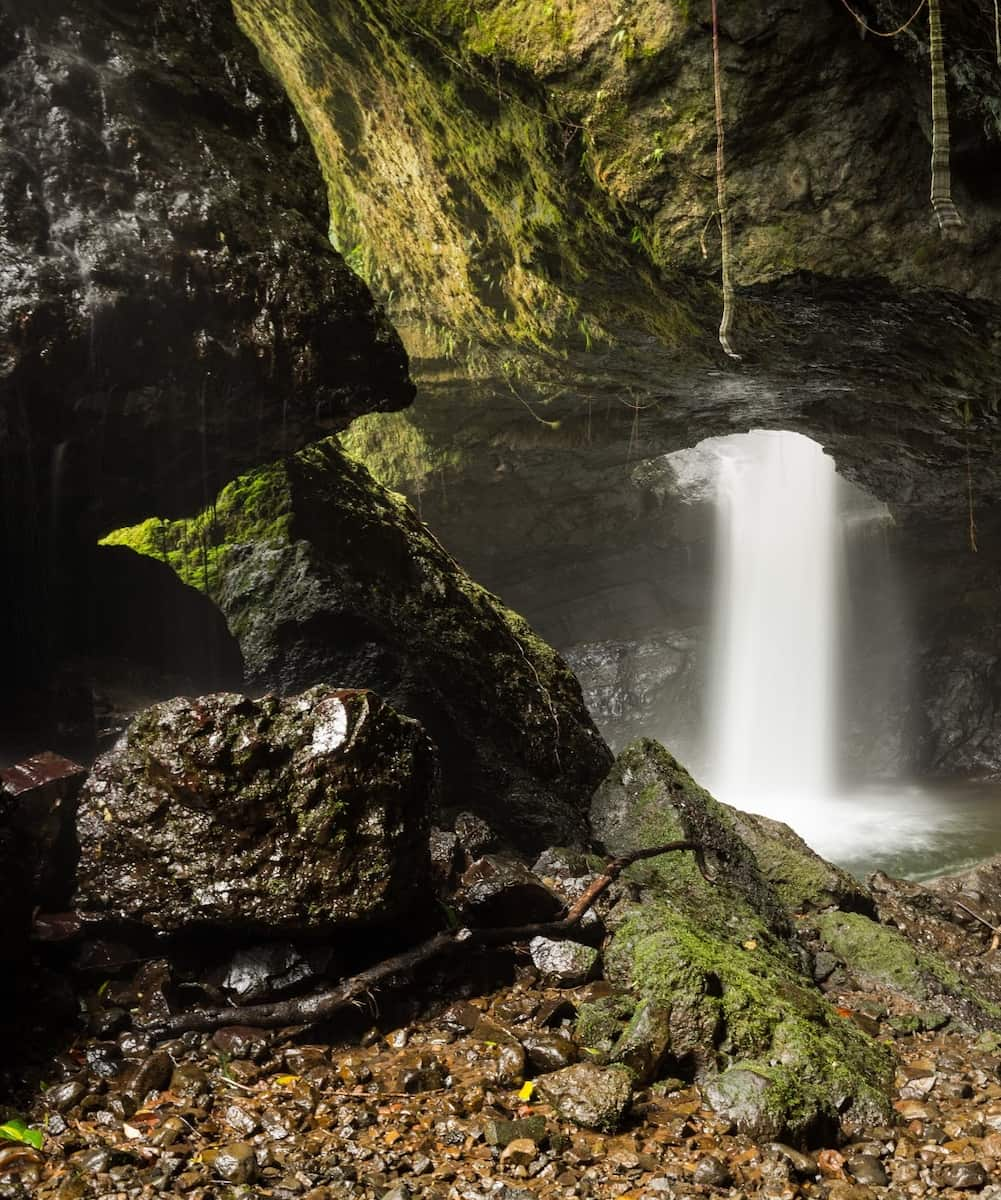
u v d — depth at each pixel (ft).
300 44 28.60
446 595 22.12
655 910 14.87
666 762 19.25
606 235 25.57
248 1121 10.26
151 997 11.75
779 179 21.77
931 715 57.41
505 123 24.82
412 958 12.47
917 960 17.33
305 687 19.13
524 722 21.27
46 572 16.29
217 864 11.85
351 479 22.56
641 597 61.31
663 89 21.58
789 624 59.57
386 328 16.11
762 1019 12.71
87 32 14.52
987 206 21.16
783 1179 10.14
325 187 16.81
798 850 20.84
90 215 13.64
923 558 55.62
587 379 36.47
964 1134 11.81
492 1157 10.11
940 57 14.10
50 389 13.04
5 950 11.26
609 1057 11.90
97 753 15.71
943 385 28.96
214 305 14.28
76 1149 9.80
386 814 11.98
